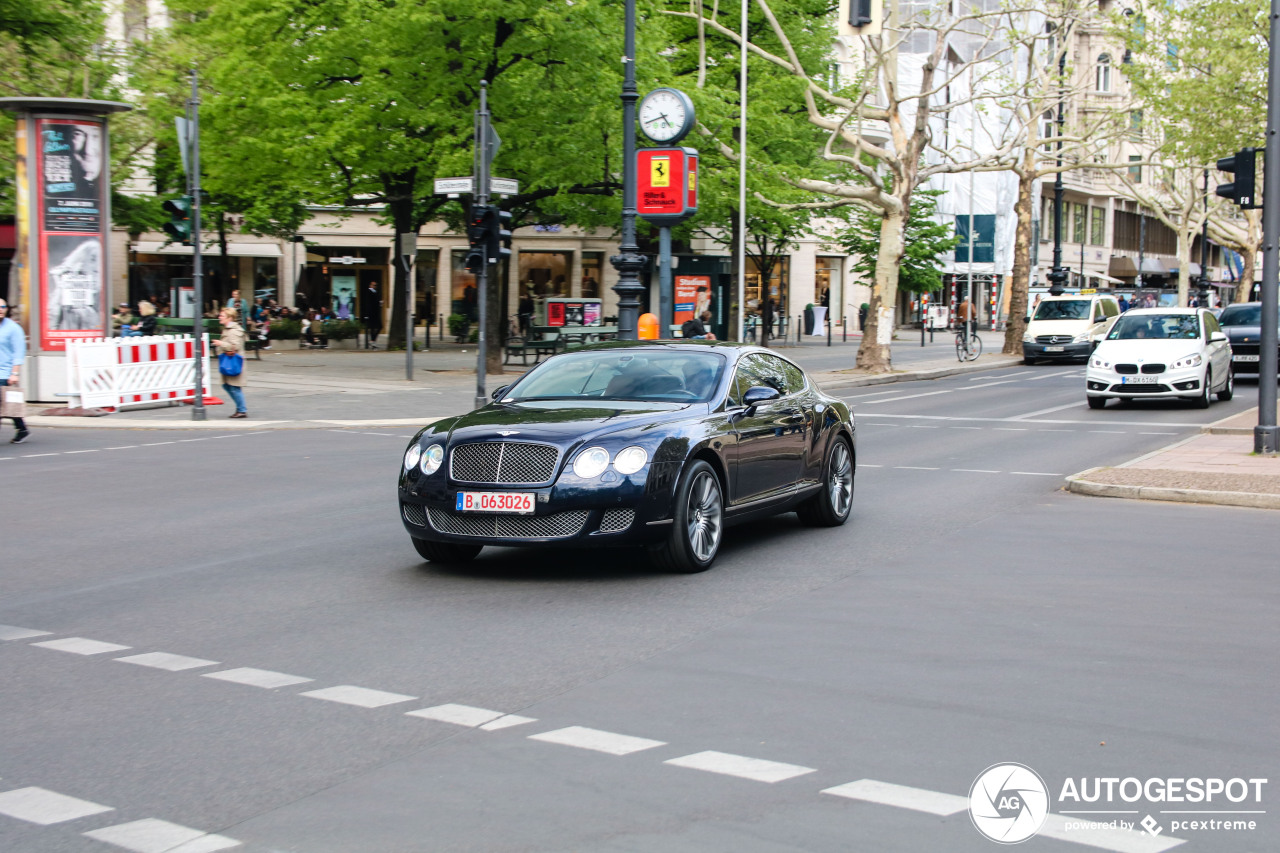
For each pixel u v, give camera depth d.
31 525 11.09
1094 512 11.82
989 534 10.62
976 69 60.81
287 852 4.11
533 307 51.19
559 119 28.28
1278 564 9.26
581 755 5.04
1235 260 92.62
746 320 49.00
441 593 8.26
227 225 42.31
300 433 19.34
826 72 39.97
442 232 52.47
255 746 5.18
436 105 27.48
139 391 22.34
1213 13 30.91
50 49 32.00
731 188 35.09
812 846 4.13
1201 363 22.89
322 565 9.27
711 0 36.94
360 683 6.11
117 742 5.23
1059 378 33.59
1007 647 6.81
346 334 42.03
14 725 5.47
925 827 4.30
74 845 4.16
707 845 4.14
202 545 10.11
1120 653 6.70
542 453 8.37
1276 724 5.47
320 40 28.16
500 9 26.36
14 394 17.95
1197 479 13.04
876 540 10.36
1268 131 14.88
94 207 22.45
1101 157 39.81
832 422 11.06
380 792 4.64
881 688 6.00
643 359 10.01
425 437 8.94
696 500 8.84
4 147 32.03
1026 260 42.97
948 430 19.98
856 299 64.31
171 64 35.50
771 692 5.93
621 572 8.97
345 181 32.31
